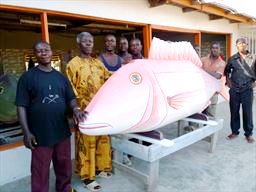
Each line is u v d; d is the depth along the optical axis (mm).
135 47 3924
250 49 8680
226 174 3305
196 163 3637
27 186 3195
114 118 2574
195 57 3688
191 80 3336
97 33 8820
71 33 8703
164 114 2898
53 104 2496
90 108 2590
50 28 7023
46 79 2488
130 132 2877
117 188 3059
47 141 2504
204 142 4367
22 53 8188
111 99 2611
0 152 3213
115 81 2746
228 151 4012
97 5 4332
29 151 3447
